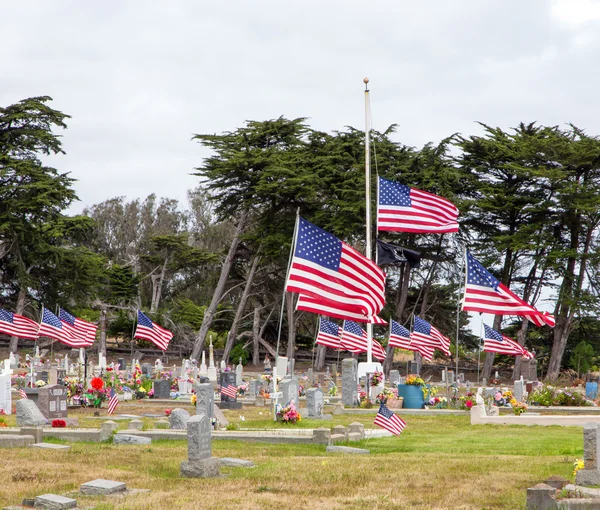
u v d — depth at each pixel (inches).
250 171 3142.2
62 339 2039.9
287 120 3294.8
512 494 691.4
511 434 1214.3
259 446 1021.2
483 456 949.8
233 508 637.9
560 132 3181.6
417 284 3240.7
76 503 646.5
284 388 1493.6
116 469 816.9
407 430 1267.2
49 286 3496.6
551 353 3046.3
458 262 3093.0
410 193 1563.7
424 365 3174.2
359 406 1633.9
